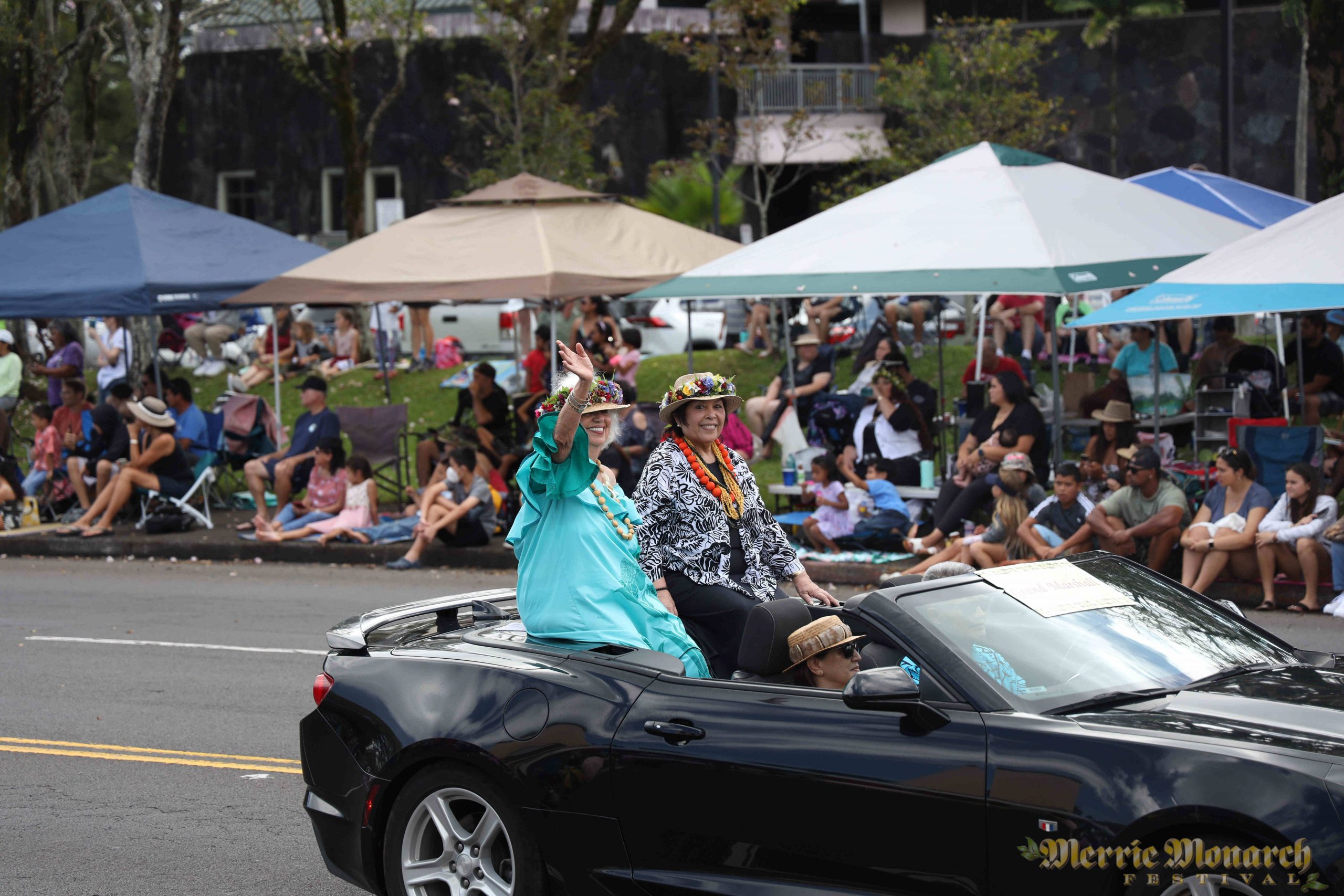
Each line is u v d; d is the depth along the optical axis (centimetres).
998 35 4166
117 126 6450
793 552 842
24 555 2320
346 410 2536
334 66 3503
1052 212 2028
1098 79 4859
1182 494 1622
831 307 3044
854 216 2128
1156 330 2031
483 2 3969
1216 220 2191
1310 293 1574
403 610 804
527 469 716
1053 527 1677
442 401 3312
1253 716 568
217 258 2494
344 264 2309
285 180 5250
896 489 1970
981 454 1838
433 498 2105
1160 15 4778
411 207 5066
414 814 688
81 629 1647
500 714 668
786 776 598
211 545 2227
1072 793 539
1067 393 2391
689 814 619
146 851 880
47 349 3469
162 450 2348
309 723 736
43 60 3284
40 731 1177
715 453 820
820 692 618
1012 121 4091
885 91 4297
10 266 2433
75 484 2444
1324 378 2158
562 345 705
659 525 797
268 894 805
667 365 3378
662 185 4444
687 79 4950
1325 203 1792
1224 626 698
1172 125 4809
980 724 575
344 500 2256
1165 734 546
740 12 4175
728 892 606
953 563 742
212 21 5344
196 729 1173
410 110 5038
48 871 846
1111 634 656
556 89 3753
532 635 723
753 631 676
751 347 3397
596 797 638
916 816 570
